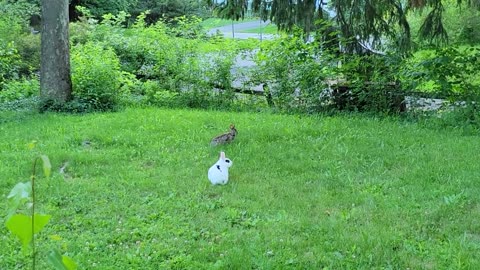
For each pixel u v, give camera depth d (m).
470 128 8.88
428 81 9.90
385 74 10.39
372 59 10.59
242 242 4.49
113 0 25.28
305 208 5.33
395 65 10.34
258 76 11.53
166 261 4.14
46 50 10.72
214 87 11.91
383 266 4.05
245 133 8.57
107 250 4.34
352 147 7.76
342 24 10.77
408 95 10.19
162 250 4.30
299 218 5.02
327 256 4.20
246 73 11.75
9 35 15.87
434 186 5.98
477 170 6.52
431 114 9.88
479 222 4.90
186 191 5.85
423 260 4.14
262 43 11.56
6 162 6.92
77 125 9.24
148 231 4.70
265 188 5.94
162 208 5.31
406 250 4.30
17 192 1.48
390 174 6.48
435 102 10.02
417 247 4.36
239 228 4.84
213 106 11.72
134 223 4.90
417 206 5.34
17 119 9.85
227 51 12.03
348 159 7.15
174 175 6.42
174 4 25.92
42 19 10.80
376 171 6.60
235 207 5.36
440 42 10.82
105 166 6.89
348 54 11.01
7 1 19.27
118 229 4.77
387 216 5.05
